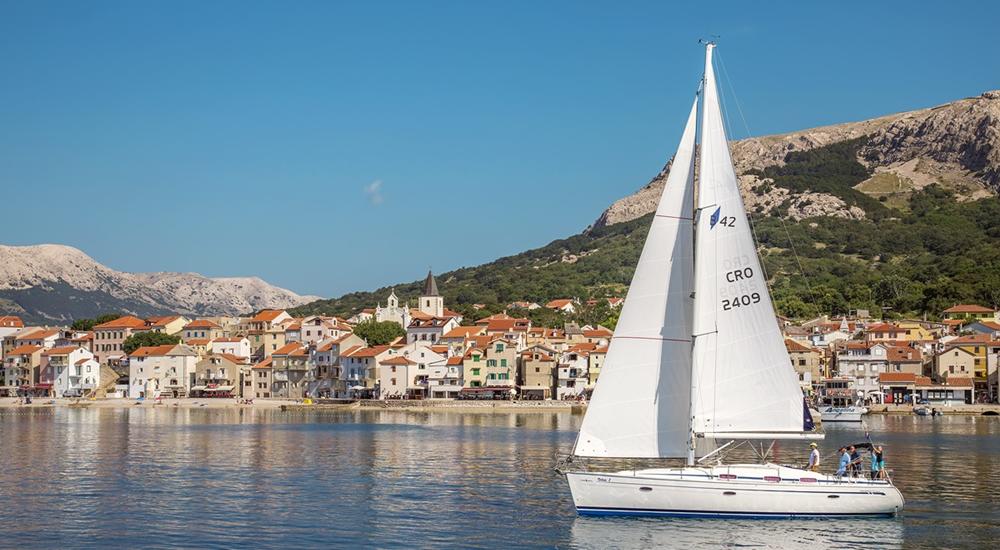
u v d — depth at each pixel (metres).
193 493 83.44
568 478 66.31
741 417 63.25
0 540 64.12
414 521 70.38
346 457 111.88
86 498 80.69
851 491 65.31
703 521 64.81
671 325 64.12
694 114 64.19
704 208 63.44
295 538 64.75
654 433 64.12
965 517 69.44
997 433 151.00
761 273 63.47
